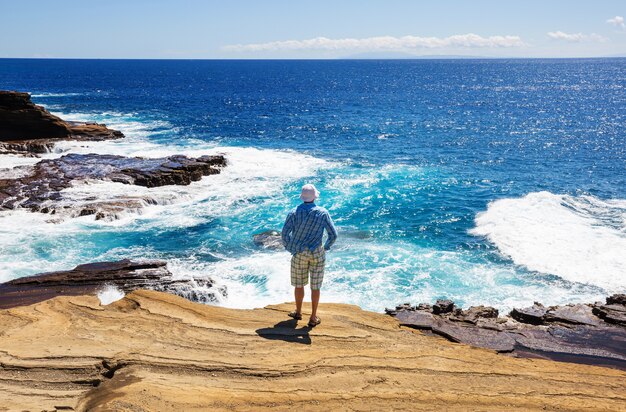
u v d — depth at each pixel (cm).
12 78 12425
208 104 6856
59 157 2744
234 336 644
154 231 1653
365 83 12925
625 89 10400
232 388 522
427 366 595
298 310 702
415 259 1427
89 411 471
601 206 1912
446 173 2600
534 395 542
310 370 566
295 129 4384
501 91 9988
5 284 1148
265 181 2355
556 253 1439
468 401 521
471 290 1232
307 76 17025
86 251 1465
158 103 6869
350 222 1780
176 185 2214
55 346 596
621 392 561
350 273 1325
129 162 2433
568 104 7081
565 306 1020
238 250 1494
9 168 2309
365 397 517
